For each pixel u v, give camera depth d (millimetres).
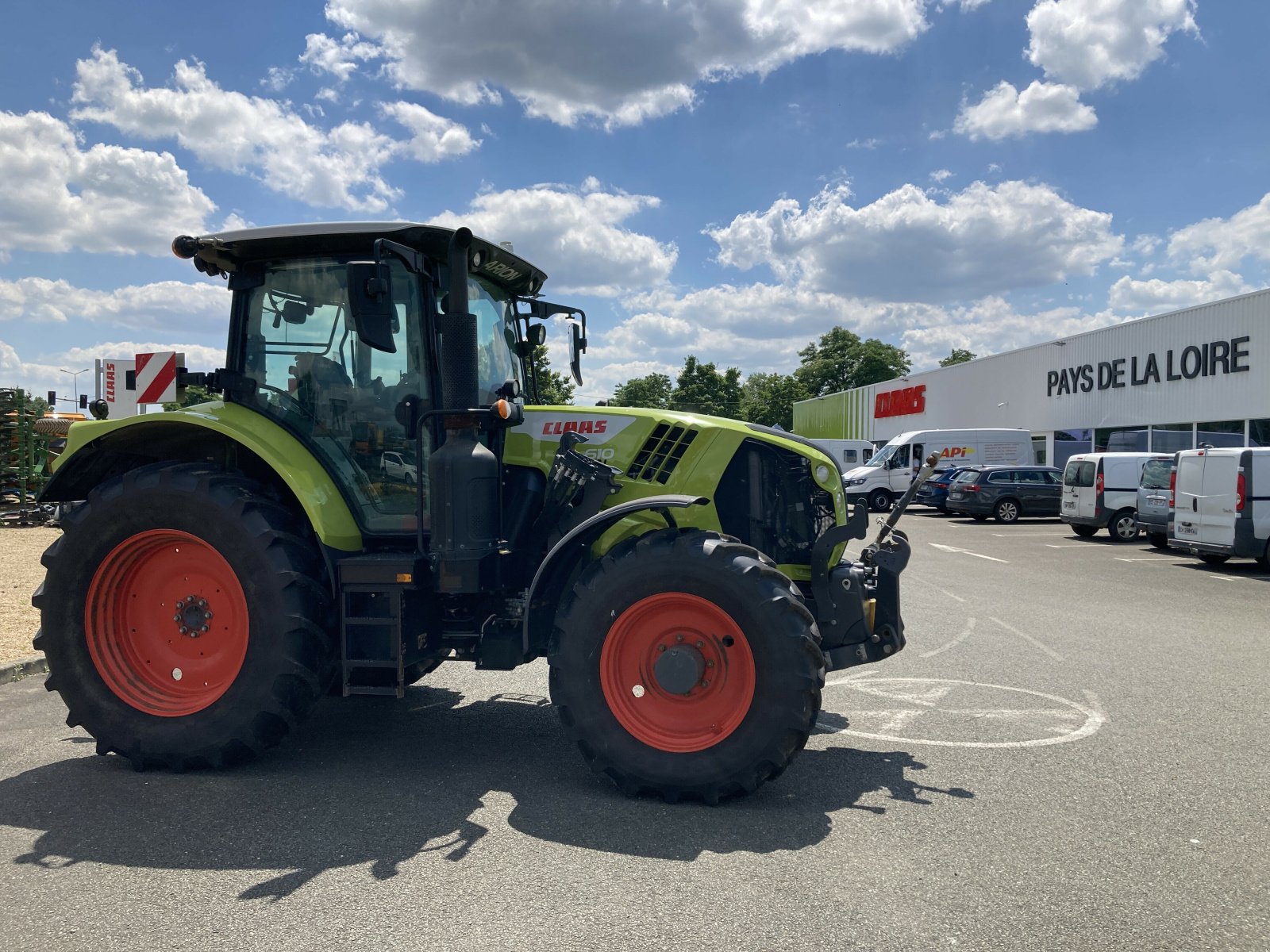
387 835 3734
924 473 4898
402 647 4414
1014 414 31844
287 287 4961
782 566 4965
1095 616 9625
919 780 4504
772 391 91750
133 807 4062
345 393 4883
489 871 3391
